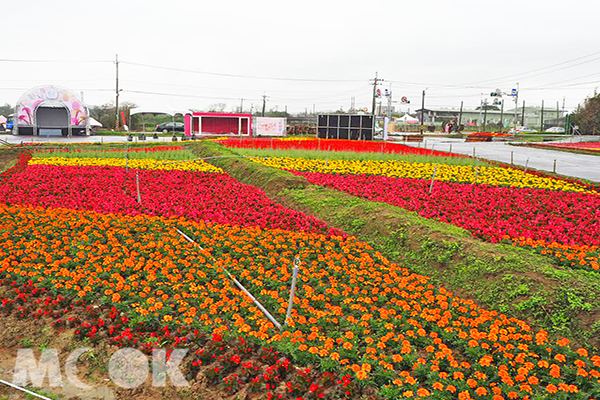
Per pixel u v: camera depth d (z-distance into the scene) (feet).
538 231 41.34
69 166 77.51
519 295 27.84
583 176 79.82
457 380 19.72
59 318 26.37
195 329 24.30
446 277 32.65
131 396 20.40
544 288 27.50
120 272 31.45
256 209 50.31
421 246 36.37
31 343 24.20
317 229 42.24
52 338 24.56
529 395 18.84
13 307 27.40
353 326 24.58
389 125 301.02
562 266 32.14
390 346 23.25
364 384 20.03
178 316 26.14
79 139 177.06
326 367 21.04
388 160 89.35
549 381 19.88
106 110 321.11
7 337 24.58
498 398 17.76
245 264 33.27
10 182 61.77
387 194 55.67
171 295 28.86
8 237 37.32
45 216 42.83
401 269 33.45
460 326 24.27
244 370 21.15
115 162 83.82
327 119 177.88
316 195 55.31
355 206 47.73
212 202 52.70
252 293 29.60
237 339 23.54
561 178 70.79
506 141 206.49
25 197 53.52
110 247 35.65
